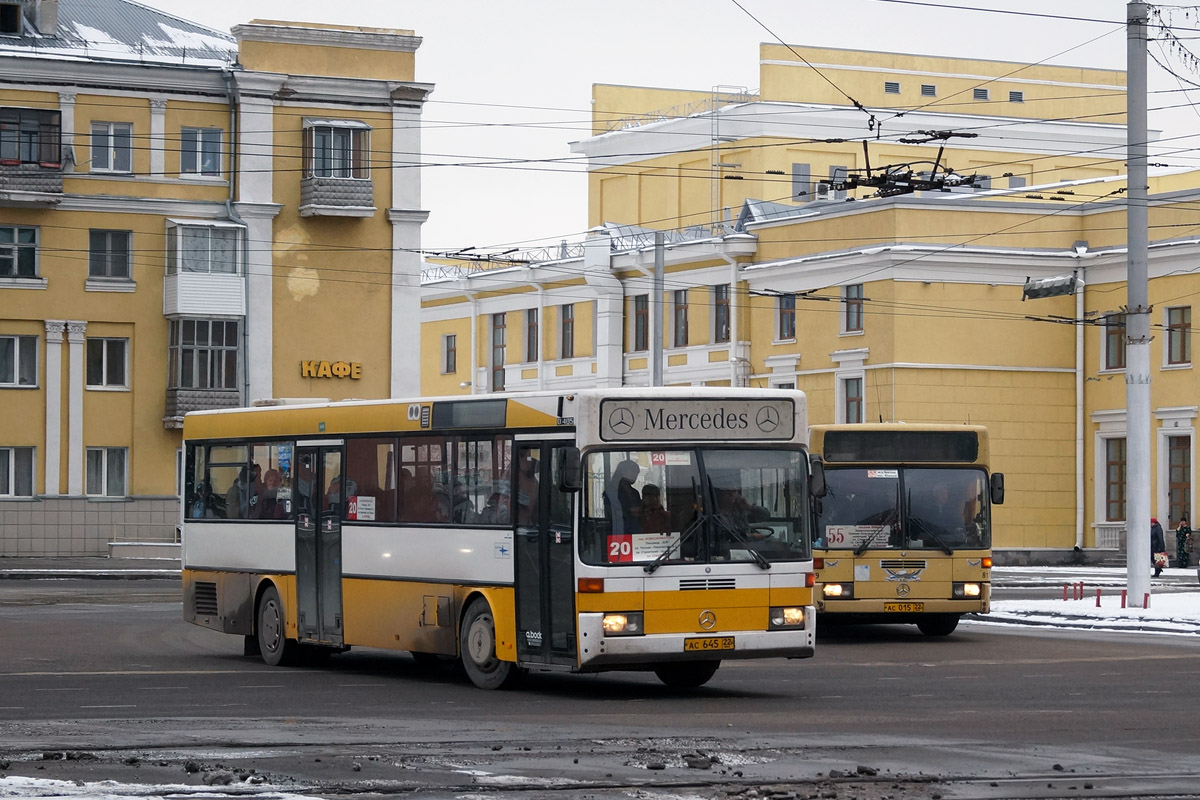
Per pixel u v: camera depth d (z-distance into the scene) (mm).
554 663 19406
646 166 85250
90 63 59438
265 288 61688
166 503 60781
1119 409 61438
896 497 29625
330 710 17984
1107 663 24344
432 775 13086
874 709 18109
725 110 81188
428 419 21891
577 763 13805
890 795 12227
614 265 74125
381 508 22641
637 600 19016
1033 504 62500
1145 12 34125
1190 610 33781
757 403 19875
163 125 60594
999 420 62250
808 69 80688
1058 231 63344
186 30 64062
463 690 20531
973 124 82812
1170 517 60000
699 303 71125
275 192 61875
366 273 63062
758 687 20797
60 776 12945
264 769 13352
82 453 60000
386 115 63219
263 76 61281
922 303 61594
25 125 59031
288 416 24797
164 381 61031
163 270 61000
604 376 74312
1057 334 63250
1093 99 85562
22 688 20188
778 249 67750
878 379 62000
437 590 21453
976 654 26234
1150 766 13781
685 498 19422
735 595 19422
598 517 19078
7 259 59312
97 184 60000
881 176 43281
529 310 80312
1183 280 59156
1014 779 13031
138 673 22516
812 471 20047
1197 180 67750
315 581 23875
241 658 25625
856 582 29297
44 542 59406
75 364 60000
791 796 12148
